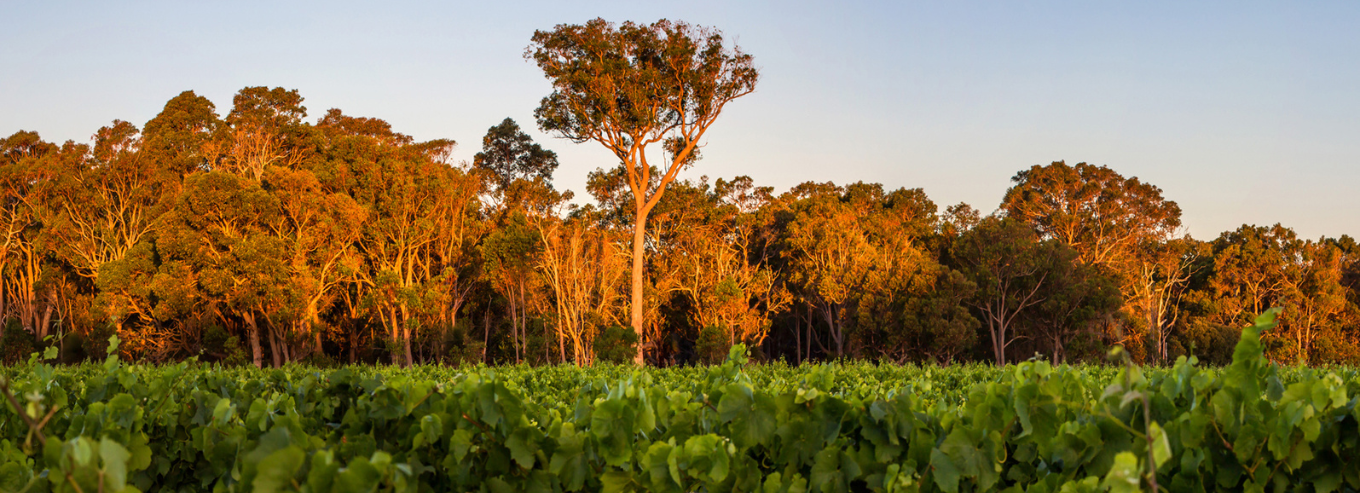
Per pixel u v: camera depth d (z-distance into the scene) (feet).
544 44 102.01
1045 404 8.30
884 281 119.44
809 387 10.58
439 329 110.32
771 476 8.75
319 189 106.32
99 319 94.43
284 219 102.63
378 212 110.52
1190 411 8.22
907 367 28.14
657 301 120.06
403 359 105.60
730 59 103.81
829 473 8.63
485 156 152.15
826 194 144.15
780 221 137.69
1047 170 158.40
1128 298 127.34
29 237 116.67
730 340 116.78
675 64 102.73
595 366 28.89
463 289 126.00
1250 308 140.15
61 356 104.12
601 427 8.80
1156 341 119.55
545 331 108.68
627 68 100.58
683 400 9.57
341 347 114.62
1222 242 163.02
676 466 8.41
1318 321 136.36
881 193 155.53
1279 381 8.48
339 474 6.04
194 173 102.89
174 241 94.79
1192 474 7.91
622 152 106.11
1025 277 117.39
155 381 11.34
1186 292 146.92
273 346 100.99
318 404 11.12
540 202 119.65
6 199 120.16
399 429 9.68
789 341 149.69
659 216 125.70
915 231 140.56
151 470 11.03
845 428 9.04
